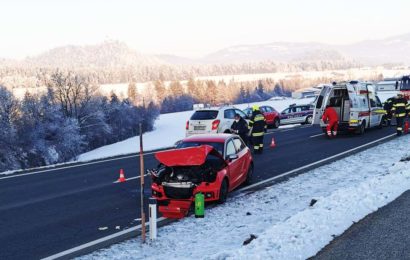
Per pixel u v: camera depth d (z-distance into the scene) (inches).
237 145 489.4
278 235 285.9
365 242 279.7
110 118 3144.7
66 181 550.6
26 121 2438.5
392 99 1190.3
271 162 647.8
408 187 423.2
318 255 259.9
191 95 6333.7
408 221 319.6
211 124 818.8
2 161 2282.2
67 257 286.7
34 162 2399.1
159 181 401.7
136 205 420.2
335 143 849.5
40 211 402.0
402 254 260.1
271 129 1300.4
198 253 281.4
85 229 345.7
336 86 952.3
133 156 780.6
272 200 422.0
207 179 407.5
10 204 431.8
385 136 928.3
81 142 2541.8
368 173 532.7
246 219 360.5
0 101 2368.4
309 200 415.2
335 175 530.6
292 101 3176.7
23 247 306.5
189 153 392.8
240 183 475.8
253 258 249.6
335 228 303.9
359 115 943.7
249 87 7342.5
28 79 6269.7
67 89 2945.4
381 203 366.6
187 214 384.5
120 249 298.8
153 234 314.7
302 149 781.3
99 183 531.2
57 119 2527.1
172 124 3142.2
